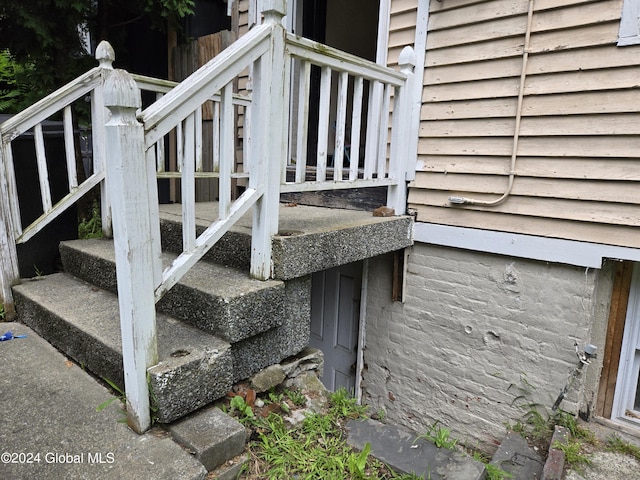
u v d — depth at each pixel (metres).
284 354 1.89
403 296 2.93
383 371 3.13
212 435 1.35
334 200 3.20
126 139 1.21
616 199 2.05
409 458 1.54
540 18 2.19
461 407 2.73
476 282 2.59
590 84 2.07
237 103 3.11
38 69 3.71
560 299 2.30
